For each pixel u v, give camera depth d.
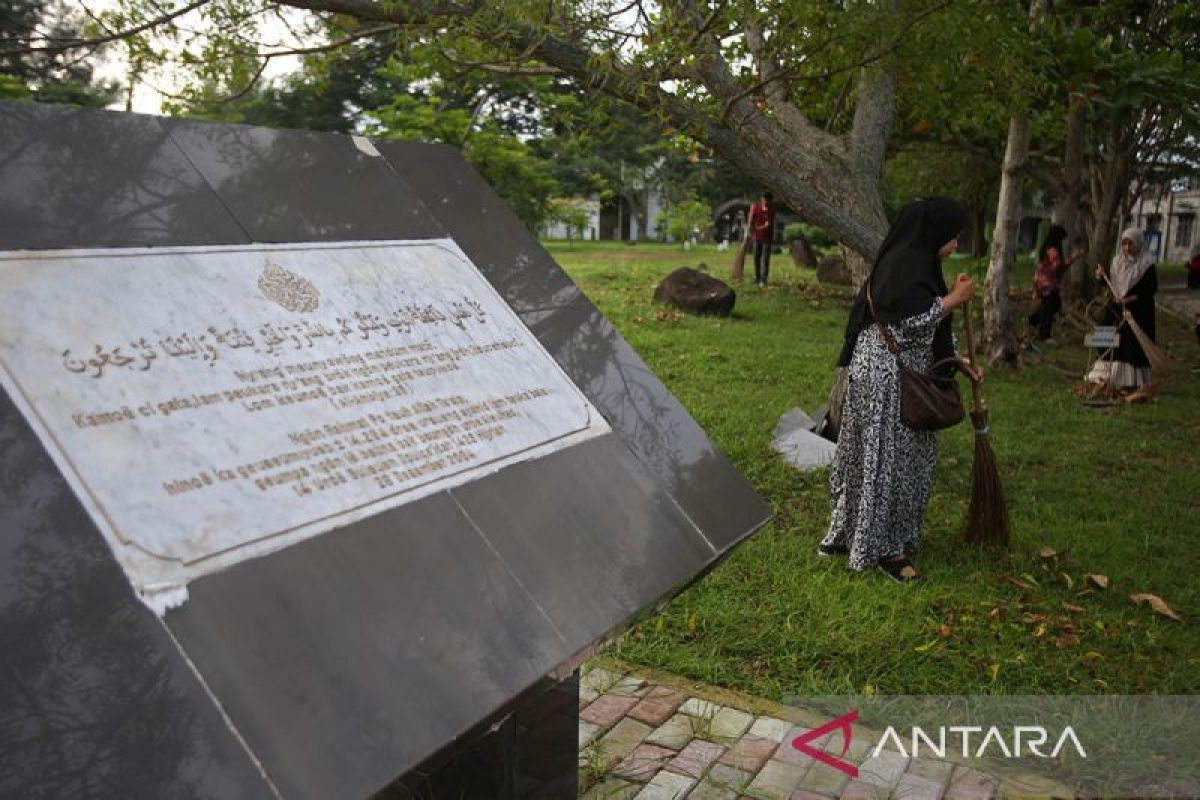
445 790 2.28
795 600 4.18
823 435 6.46
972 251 27.36
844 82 6.06
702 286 12.26
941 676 3.64
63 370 1.78
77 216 2.01
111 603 1.58
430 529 2.04
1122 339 8.88
